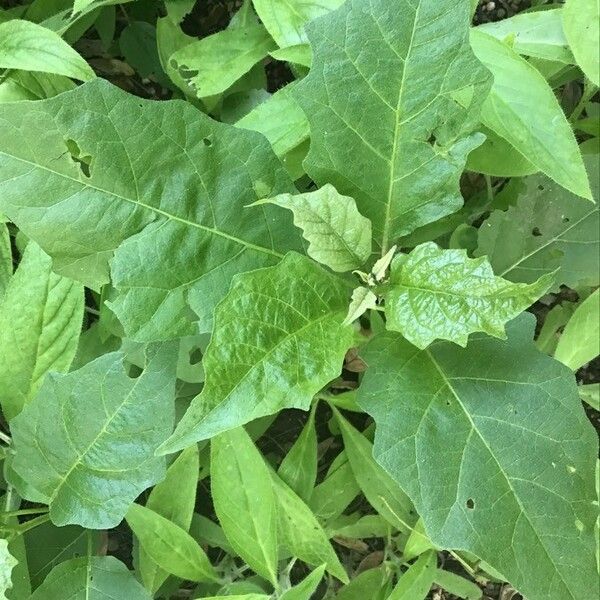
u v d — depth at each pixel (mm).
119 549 520
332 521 490
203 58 441
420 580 432
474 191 524
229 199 349
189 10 485
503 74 362
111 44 538
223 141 343
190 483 432
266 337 315
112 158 328
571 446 332
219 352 303
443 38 310
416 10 309
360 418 536
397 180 341
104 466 378
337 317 335
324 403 542
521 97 357
